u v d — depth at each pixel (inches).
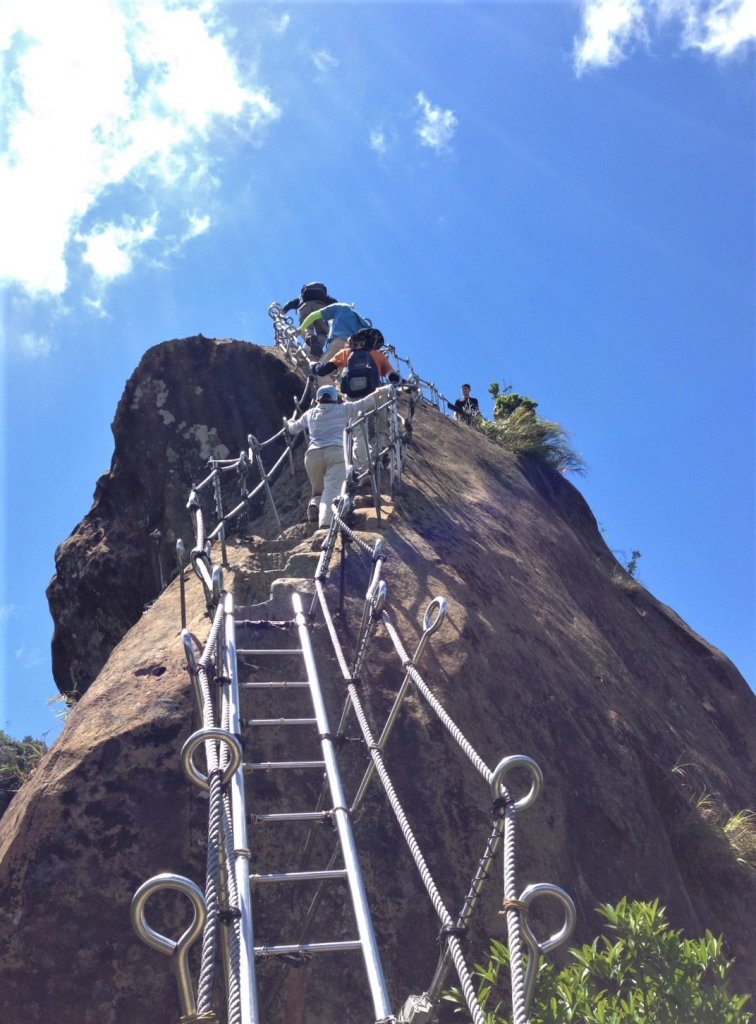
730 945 274.2
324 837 207.3
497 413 681.6
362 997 187.9
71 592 461.4
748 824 332.2
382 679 245.1
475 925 201.6
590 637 393.1
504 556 382.0
